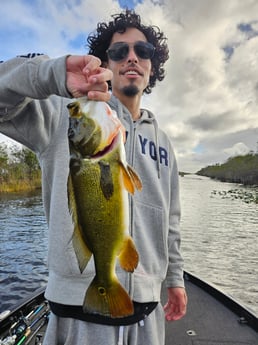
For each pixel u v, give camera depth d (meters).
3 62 0.50
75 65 0.44
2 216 6.14
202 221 6.84
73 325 0.51
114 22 0.72
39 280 2.77
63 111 0.55
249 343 0.91
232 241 4.84
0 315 0.96
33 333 0.94
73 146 0.46
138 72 0.64
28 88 0.45
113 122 0.46
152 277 0.58
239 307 1.07
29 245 3.96
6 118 0.48
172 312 0.71
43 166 0.54
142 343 0.55
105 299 0.44
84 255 0.45
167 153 0.69
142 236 0.57
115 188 0.45
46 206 0.55
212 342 0.92
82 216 0.45
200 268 3.44
